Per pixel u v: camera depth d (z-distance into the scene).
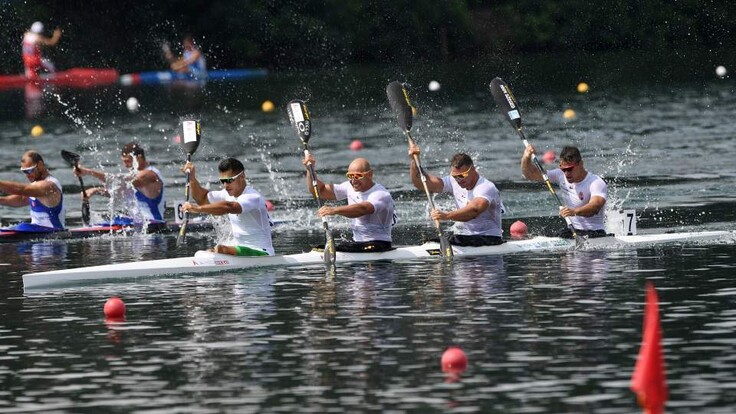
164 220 64.88
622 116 125.12
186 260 47.84
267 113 137.38
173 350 33.62
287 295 41.91
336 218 66.88
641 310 37.31
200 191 50.81
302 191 78.69
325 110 140.88
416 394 28.45
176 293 43.06
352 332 35.31
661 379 23.00
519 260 49.03
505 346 33.00
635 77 176.62
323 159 96.19
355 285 43.69
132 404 28.36
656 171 82.94
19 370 31.84
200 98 155.88
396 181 82.81
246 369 31.25
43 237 61.62
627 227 54.12
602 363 30.78
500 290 41.72
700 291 40.28
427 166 90.44
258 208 48.69
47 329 37.03
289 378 30.22
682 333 33.94
